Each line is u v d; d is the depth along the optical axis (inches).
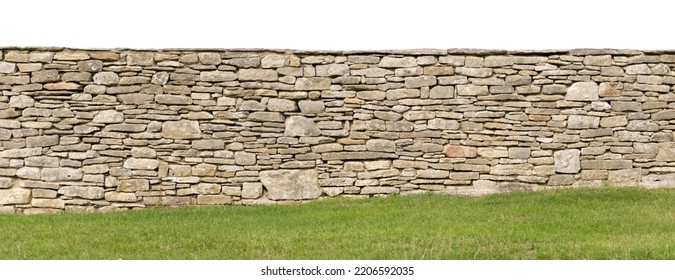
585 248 443.5
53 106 635.5
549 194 607.8
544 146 645.9
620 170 647.8
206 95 639.8
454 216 541.0
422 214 551.2
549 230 495.5
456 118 644.1
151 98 637.3
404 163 645.3
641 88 648.4
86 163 636.7
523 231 489.4
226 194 641.0
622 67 648.4
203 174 640.4
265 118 641.0
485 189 641.0
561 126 646.5
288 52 642.2
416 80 644.1
